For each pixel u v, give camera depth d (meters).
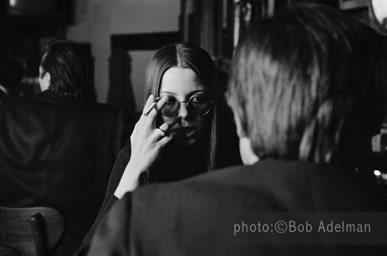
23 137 1.96
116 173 1.28
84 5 5.23
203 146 1.35
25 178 1.95
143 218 0.67
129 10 4.98
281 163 0.66
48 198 1.93
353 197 0.63
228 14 3.36
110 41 5.10
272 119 0.66
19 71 3.13
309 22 0.67
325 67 0.64
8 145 1.96
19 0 4.86
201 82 1.26
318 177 0.64
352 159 0.70
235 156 1.35
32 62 4.99
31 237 1.86
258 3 2.89
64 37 5.24
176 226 0.65
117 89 4.95
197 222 0.65
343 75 0.64
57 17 5.03
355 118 0.67
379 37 0.71
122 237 0.66
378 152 2.00
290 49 0.65
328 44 0.65
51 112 1.99
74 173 1.96
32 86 4.94
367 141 0.72
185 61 1.25
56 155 1.95
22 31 5.01
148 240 0.65
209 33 3.55
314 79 0.64
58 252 1.89
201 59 1.27
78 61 2.06
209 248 0.64
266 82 0.66
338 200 0.63
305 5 0.71
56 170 1.95
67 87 2.04
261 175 0.66
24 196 1.95
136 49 4.91
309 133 0.64
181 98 1.25
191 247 0.64
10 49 4.96
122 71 4.94
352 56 0.65
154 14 4.83
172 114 1.25
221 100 1.31
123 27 5.02
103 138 2.01
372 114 0.70
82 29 5.24
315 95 0.64
